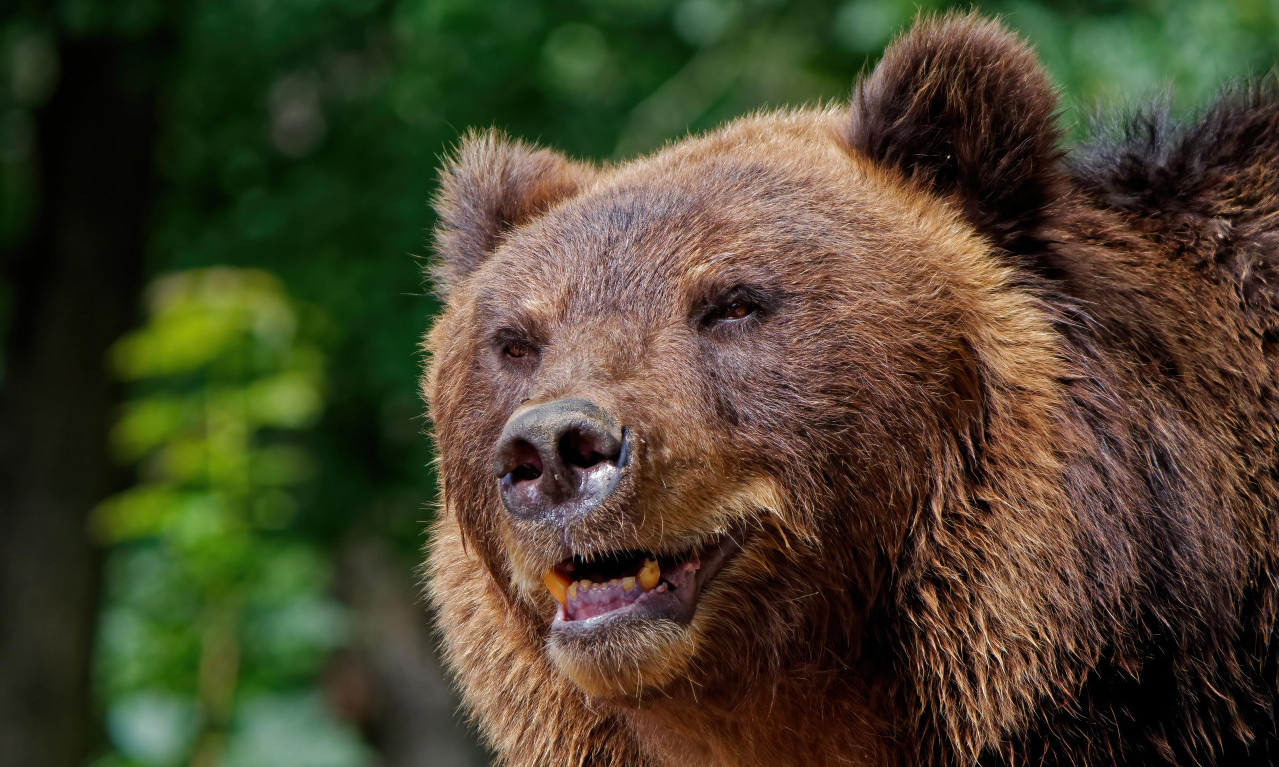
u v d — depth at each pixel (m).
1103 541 6.44
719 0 20.52
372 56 21.14
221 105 20.86
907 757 6.94
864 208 6.78
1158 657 6.55
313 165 20.64
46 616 19.72
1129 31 16.58
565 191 7.98
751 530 6.45
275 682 18.27
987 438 6.64
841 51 19.84
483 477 7.10
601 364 6.34
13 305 20.95
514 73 20.20
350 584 23.30
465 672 7.94
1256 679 6.81
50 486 19.97
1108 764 6.59
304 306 17.69
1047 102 6.93
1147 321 6.81
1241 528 6.72
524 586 6.62
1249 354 6.92
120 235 20.44
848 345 6.48
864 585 6.67
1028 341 6.68
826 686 6.79
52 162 20.59
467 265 8.12
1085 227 7.13
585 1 20.56
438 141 19.69
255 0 18.98
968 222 7.01
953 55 7.02
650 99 20.48
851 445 6.49
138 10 18.27
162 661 17.12
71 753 19.80
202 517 14.80
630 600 6.32
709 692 6.71
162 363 15.15
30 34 19.89
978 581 6.59
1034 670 6.47
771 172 6.91
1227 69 15.67
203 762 15.33
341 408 20.41
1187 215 7.20
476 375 7.11
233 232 20.88
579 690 7.05
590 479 6.11
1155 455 6.60
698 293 6.54
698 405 6.37
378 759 23.47
